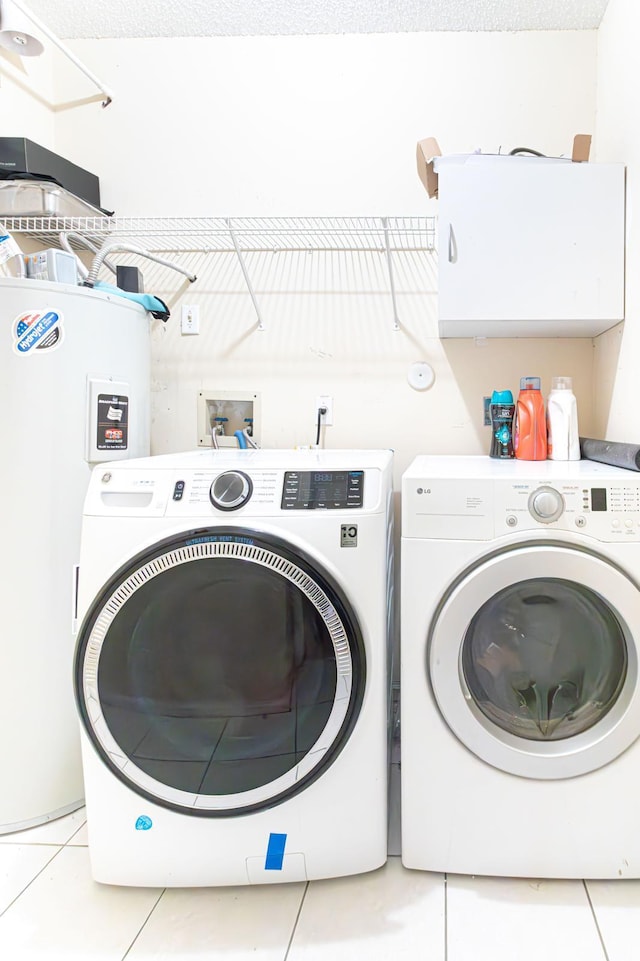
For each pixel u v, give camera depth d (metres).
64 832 1.32
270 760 1.08
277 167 1.85
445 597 1.10
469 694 1.13
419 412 1.85
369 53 1.81
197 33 1.84
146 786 1.08
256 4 1.71
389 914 1.07
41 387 1.32
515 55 1.77
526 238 1.45
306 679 1.06
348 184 1.83
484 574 1.07
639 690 1.08
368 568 1.06
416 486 1.10
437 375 1.84
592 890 1.12
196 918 1.07
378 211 1.83
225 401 1.91
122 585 1.03
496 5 1.67
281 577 1.03
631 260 1.43
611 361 1.61
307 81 1.83
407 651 1.11
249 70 1.85
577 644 1.18
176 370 1.92
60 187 1.62
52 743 1.36
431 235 1.81
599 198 1.44
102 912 1.09
